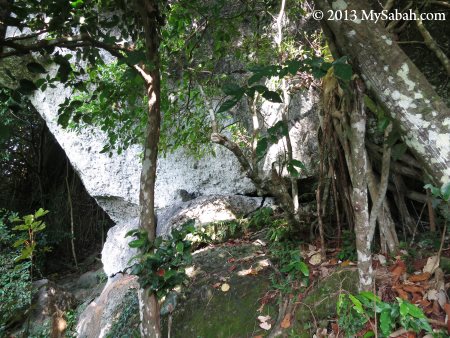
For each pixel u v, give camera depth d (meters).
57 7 2.85
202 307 3.45
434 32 3.52
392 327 2.42
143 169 3.13
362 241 2.55
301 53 4.13
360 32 2.09
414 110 2.04
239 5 4.87
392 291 2.72
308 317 2.84
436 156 2.02
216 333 3.18
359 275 2.62
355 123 2.39
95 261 8.72
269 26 4.64
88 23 3.11
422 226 3.45
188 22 3.89
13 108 2.57
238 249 4.05
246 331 3.08
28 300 5.49
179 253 2.93
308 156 4.88
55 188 9.77
